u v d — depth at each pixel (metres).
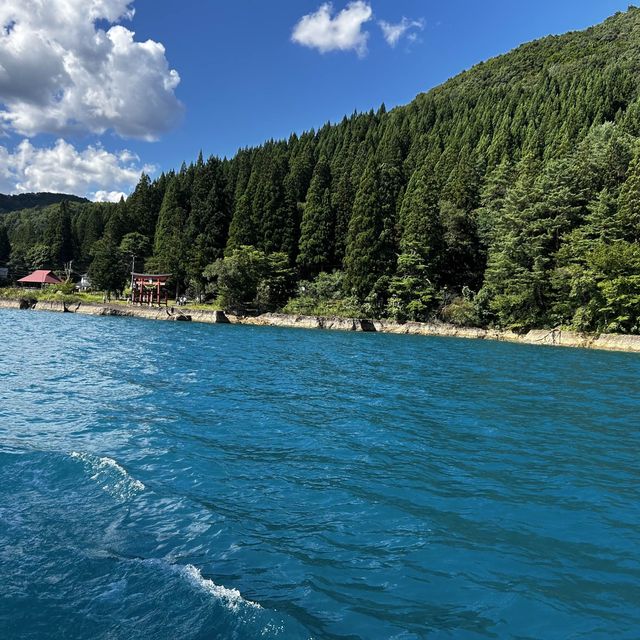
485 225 55.38
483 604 4.21
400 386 15.64
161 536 5.11
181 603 3.94
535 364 23.39
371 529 5.59
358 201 55.47
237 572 4.52
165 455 7.86
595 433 10.36
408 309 50.28
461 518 5.99
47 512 5.49
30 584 4.11
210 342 28.67
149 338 29.36
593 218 41.31
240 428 9.84
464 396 14.25
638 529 5.82
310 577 4.51
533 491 6.98
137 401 11.89
